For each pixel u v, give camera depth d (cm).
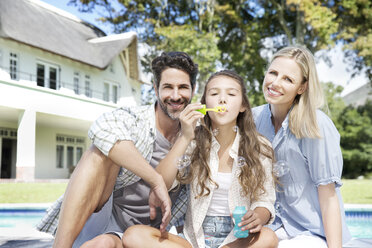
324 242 194
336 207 196
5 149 1517
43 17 1516
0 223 502
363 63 1791
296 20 1742
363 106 2056
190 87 195
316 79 201
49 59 1404
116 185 195
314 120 196
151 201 176
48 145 1569
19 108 1159
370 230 453
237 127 204
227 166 205
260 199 193
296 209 206
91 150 175
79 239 196
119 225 203
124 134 173
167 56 190
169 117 196
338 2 1647
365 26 1667
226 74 199
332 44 1521
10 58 1269
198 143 202
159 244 158
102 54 1600
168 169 180
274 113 221
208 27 1725
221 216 199
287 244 188
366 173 1906
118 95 1772
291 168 206
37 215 589
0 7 1277
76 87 1530
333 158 196
